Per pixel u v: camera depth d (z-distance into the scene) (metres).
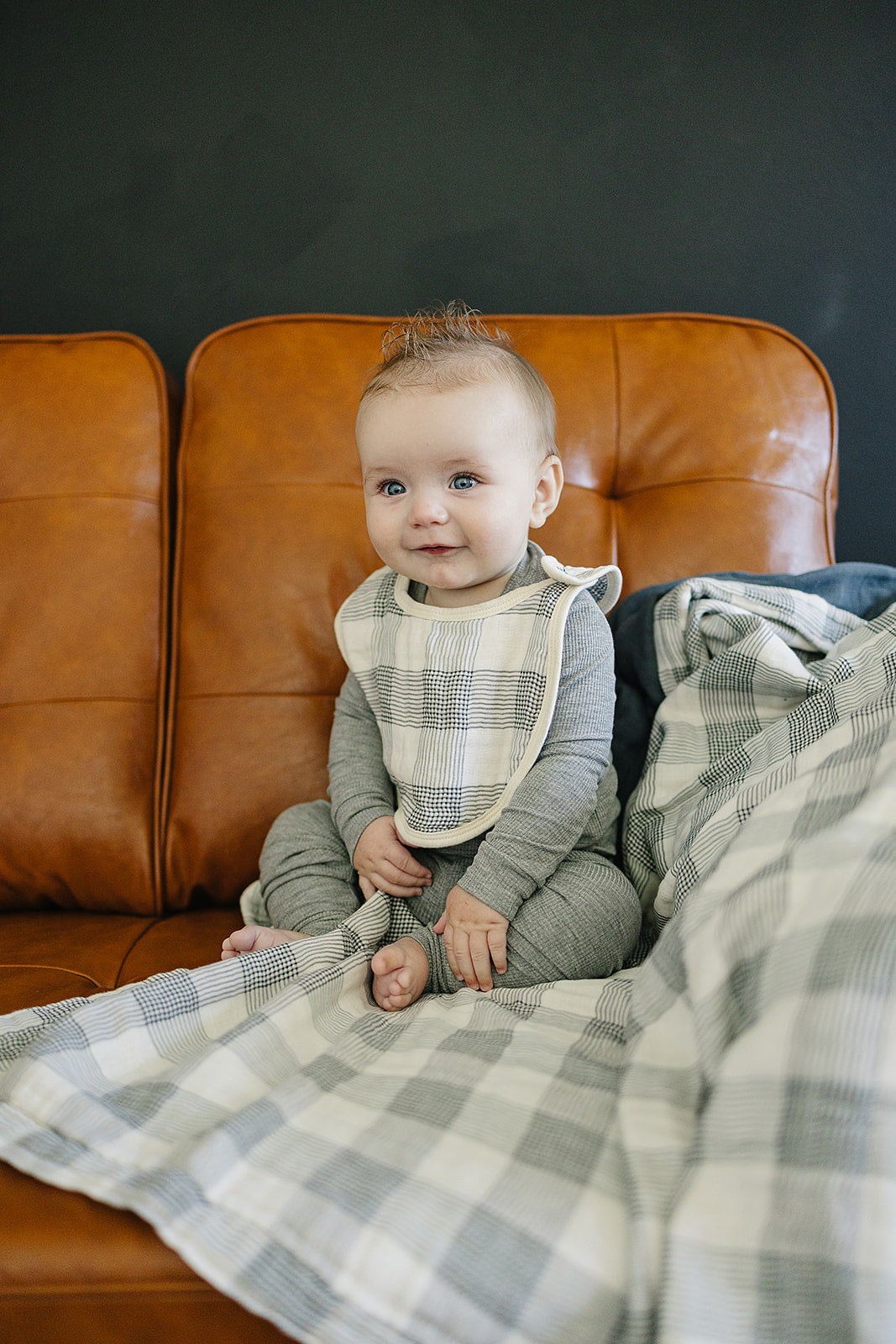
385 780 0.98
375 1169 0.52
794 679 0.89
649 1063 0.56
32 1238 0.51
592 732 0.89
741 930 0.55
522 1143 0.54
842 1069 0.45
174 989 0.69
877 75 1.55
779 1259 0.44
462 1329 0.45
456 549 0.89
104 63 1.59
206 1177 0.51
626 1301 0.45
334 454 1.22
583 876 0.84
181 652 1.21
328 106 1.58
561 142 1.57
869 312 1.58
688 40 1.56
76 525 1.21
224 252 1.59
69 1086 0.58
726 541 1.20
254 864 1.13
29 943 1.01
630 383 1.26
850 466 1.59
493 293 1.58
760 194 1.57
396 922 0.87
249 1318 0.51
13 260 1.59
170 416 1.32
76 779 1.13
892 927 0.48
